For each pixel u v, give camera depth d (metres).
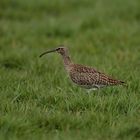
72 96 23.77
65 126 20.53
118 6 47.22
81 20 41.75
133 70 28.16
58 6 48.28
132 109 22.17
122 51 33.88
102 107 22.39
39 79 26.88
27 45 35.97
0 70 28.55
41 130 20.14
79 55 33.06
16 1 48.59
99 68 28.83
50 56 32.47
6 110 22.17
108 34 37.88
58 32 39.88
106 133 19.97
